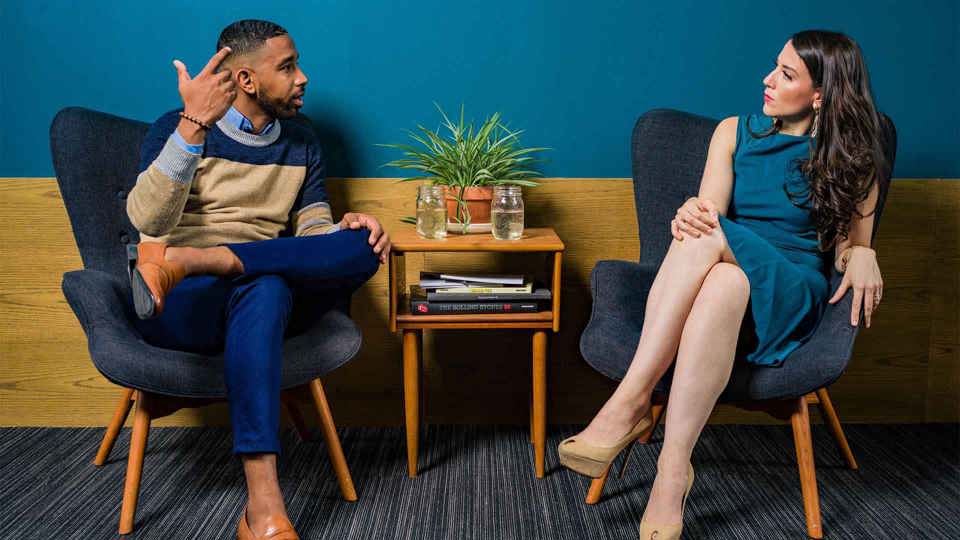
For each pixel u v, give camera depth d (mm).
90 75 2125
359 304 2236
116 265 1854
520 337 2260
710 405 1545
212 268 1570
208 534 1670
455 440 2174
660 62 2160
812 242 1791
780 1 2135
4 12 2094
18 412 2246
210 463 2021
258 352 1511
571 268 2240
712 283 1541
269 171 1859
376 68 2148
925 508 1807
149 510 1774
